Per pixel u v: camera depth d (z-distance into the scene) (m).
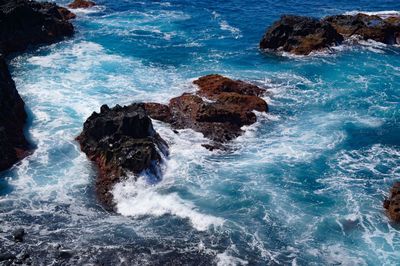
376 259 24.91
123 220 27.30
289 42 52.59
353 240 26.20
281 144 35.09
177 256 24.55
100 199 29.03
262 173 31.62
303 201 29.19
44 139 34.31
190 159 32.72
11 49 49.16
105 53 50.56
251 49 53.44
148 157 30.47
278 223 27.28
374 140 35.84
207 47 53.56
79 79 43.72
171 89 42.25
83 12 65.25
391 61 49.78
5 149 31.31
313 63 49.19
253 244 25.64
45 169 31.23
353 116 39.12
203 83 42.56
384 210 28.47
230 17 64.62
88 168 31.56
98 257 24.31
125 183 29.72
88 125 33.81
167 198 28.89
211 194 29.42
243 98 39.50
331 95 42.47
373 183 31.02
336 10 68.69
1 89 34.25
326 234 26.61
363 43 54.62
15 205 28.02
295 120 38.41
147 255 24.55
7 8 50.41
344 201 29.25
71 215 27.48
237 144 34.97
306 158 33.41
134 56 50.06
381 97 42.12
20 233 25.48
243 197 29.27
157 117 37.28
